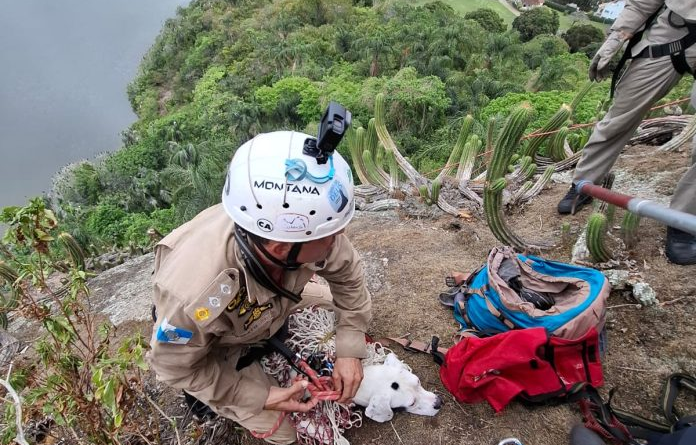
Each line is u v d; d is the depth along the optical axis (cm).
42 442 202
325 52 3953
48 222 152
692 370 196
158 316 131
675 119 403
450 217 361
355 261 165
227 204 126
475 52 3419
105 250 603
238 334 143
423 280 279
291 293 141
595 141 266
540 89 2800
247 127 2748
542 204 355
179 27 5325
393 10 4494
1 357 284
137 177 2678
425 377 215
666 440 149
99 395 134
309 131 2364
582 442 169
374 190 436
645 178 343
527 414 192
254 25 4666
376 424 196
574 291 203
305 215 119
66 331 157
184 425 204
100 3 8556
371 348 206
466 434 188
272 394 157
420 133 2459
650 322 220
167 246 141
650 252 258
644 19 230
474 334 216
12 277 289
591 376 185
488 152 505
